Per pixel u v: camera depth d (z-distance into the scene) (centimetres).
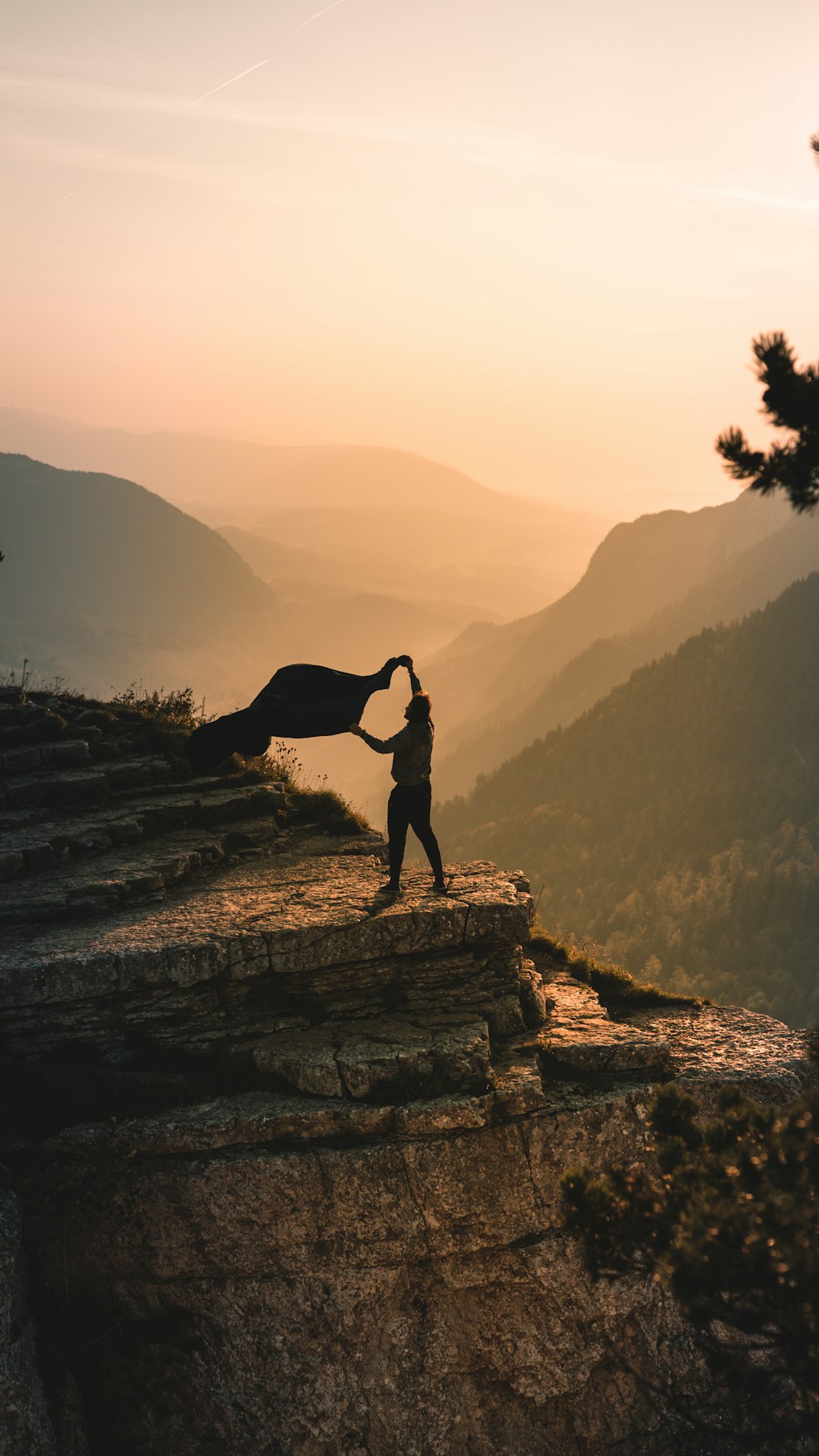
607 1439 950
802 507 644
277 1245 924
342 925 1082
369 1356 923
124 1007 1029
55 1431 845
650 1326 970
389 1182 932
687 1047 1136
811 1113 705
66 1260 912
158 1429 894
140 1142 928
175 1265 923
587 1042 1077
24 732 1588
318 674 1186
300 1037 1037
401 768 1152
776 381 637
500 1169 954
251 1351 918
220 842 1400
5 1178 906
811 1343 594
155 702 1927
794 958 16988
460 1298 943
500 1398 941
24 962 1020
